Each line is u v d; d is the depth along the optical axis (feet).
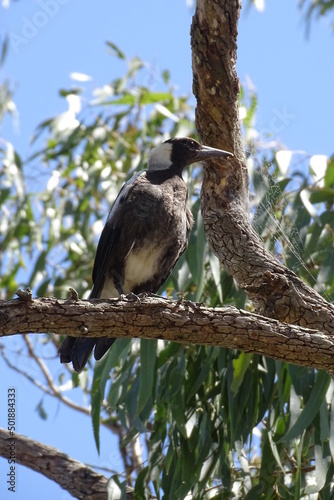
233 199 27.61
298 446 31.24
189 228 32.76
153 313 23.04
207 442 32.17
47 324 22.07
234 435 31.48
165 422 32.99
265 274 25.48
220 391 33.47
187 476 31.65
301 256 33.68
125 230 30.89
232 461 32.24
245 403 32.12
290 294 25.35
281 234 32.01
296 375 31.37
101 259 31.19
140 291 32.53
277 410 32.94
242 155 27.94
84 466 36.83
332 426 30.60
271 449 31.58
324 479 29.86
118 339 32.91
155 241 31.17
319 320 25.21
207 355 33.30
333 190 35.99
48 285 45.14
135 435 33.68
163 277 32.65
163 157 33.58
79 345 27.43
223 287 35.17
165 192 31.63
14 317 21.65
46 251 44.50
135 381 34.06
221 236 27.25
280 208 32.45
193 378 33.45
